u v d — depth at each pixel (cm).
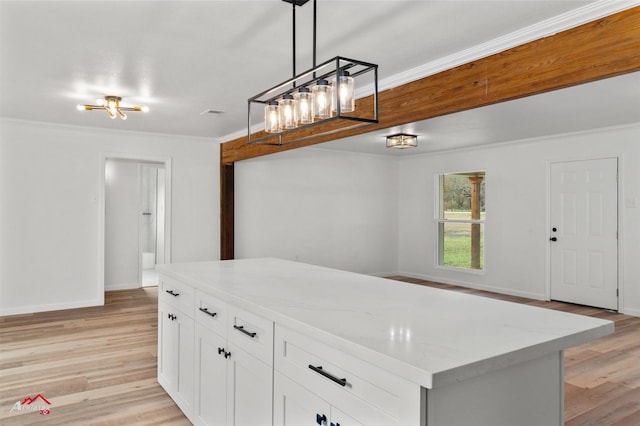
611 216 541
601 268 551
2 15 248
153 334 439
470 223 718
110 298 623
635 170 518
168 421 257
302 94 204
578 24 237
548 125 524
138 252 710
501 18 251
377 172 820
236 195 676
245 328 190
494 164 671
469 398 117
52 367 345
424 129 549
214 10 243
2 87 389
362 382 125
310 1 231
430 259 780
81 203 563
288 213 725
